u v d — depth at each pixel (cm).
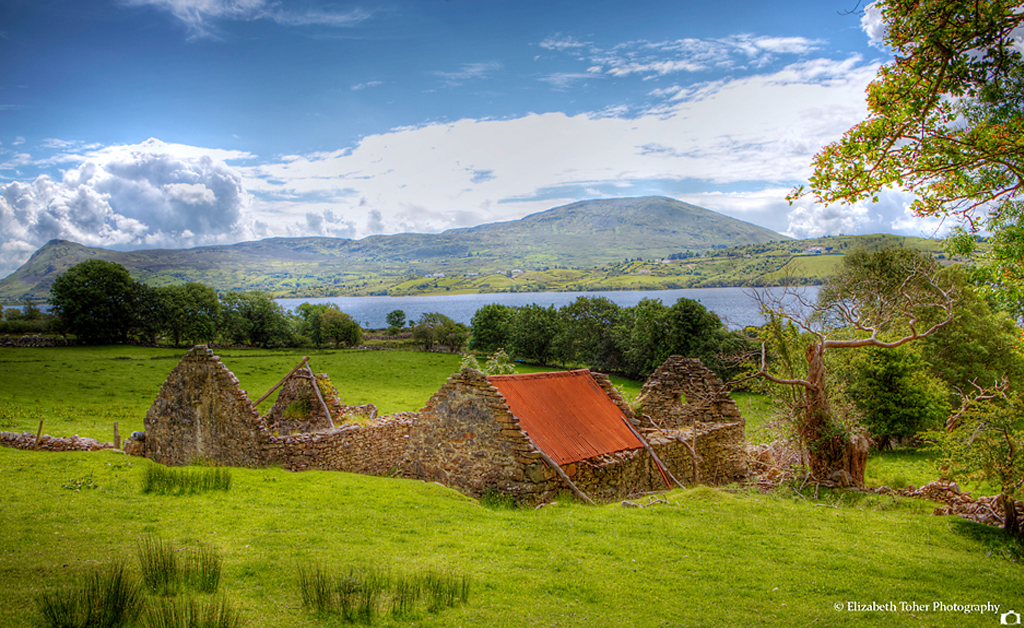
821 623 906
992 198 1352
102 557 959
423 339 10412
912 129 1269
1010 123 1162
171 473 1617
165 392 2192
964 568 1197
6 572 863
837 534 1441
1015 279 1664
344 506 1480
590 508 1593
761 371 2112
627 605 940
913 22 1235
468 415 1770
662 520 1507
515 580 1016
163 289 9631
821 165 1384
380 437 2459
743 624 891
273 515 1341
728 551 1262
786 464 2198
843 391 2378
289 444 2044
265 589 881
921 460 3180
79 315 8594
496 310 9819
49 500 1316
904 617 940
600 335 8656
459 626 807
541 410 1897
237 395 2027
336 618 790
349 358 8481
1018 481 1402
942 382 3522
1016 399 1522
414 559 1095
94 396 4519
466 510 1511
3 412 3300
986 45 1183
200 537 1130
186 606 764
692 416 2566
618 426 2031
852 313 2417
